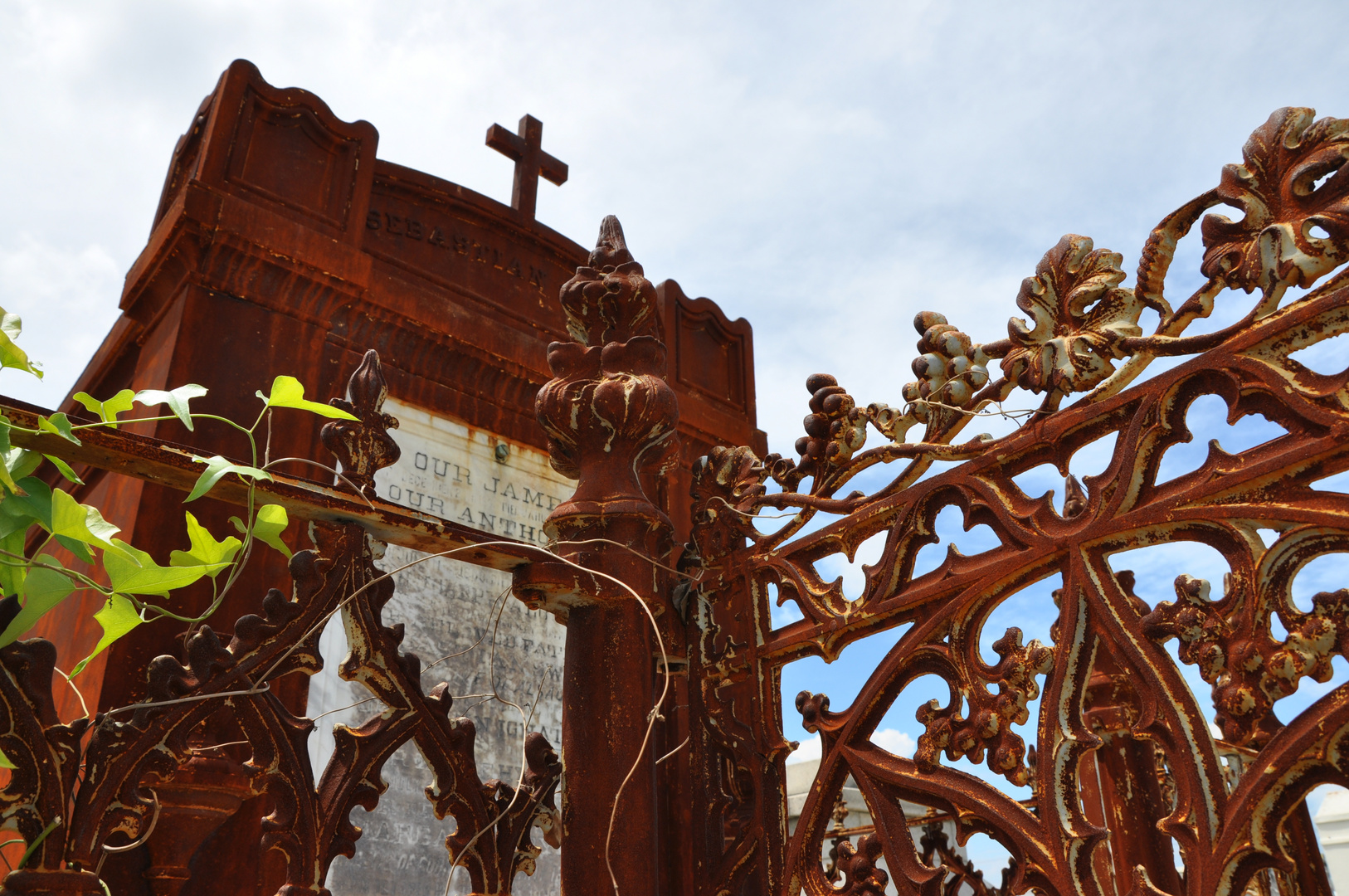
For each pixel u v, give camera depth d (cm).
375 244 521
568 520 179
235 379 416
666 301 616
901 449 169
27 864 100
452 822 427
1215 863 112
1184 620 121
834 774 165
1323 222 116
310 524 143
